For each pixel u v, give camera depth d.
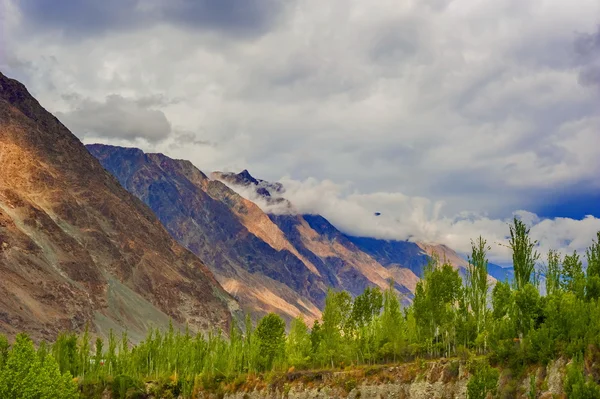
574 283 90.69
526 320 84.12
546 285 96.19
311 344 135.62
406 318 117.56
